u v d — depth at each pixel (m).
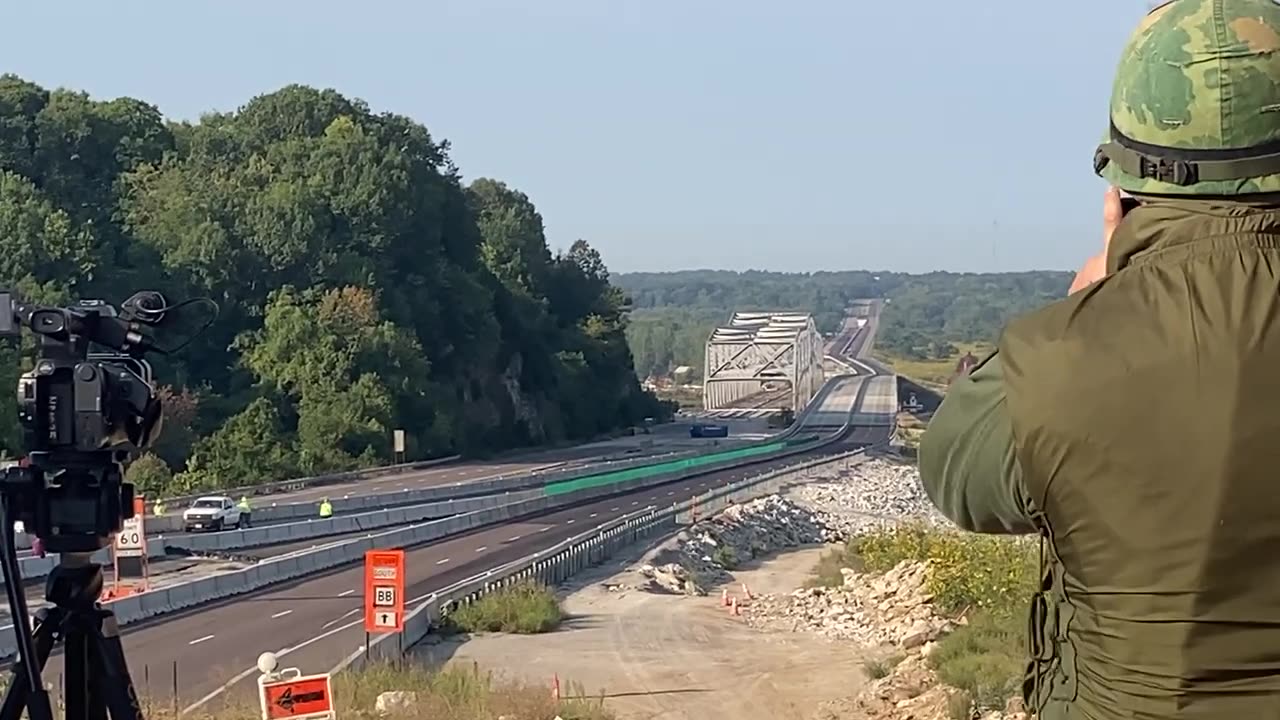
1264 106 2.51
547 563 45.94
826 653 33.53
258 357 93.50
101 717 6.10
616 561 53.56
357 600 38.03
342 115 115.38
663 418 163.38
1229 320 2.44
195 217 97.38
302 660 27.69
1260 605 2.36
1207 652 2.38
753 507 75.19
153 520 53.12
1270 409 2.37
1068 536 2.50
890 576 43.69
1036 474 2.51
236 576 39.91
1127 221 2.65
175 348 5.99
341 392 93.69
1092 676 2.51
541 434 127.69
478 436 113.31
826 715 25.41
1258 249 2.51
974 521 2.72
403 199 110.12
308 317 96.50
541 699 23.22
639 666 31.08
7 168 94.94
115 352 5.88
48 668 18.55
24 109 98.44
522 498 74.56
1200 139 2.53
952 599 37.34
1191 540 2.38
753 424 165.50
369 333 98.12
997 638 29.08
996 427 2.62
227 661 27.73
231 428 85.81
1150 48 2.61
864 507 89.75
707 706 26.67
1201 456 2.38
